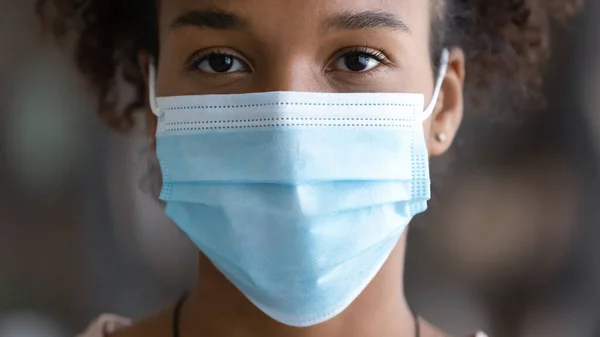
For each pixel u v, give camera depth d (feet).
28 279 9.62
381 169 3.87
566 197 8.71
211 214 3.93
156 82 4.32
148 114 4.56
